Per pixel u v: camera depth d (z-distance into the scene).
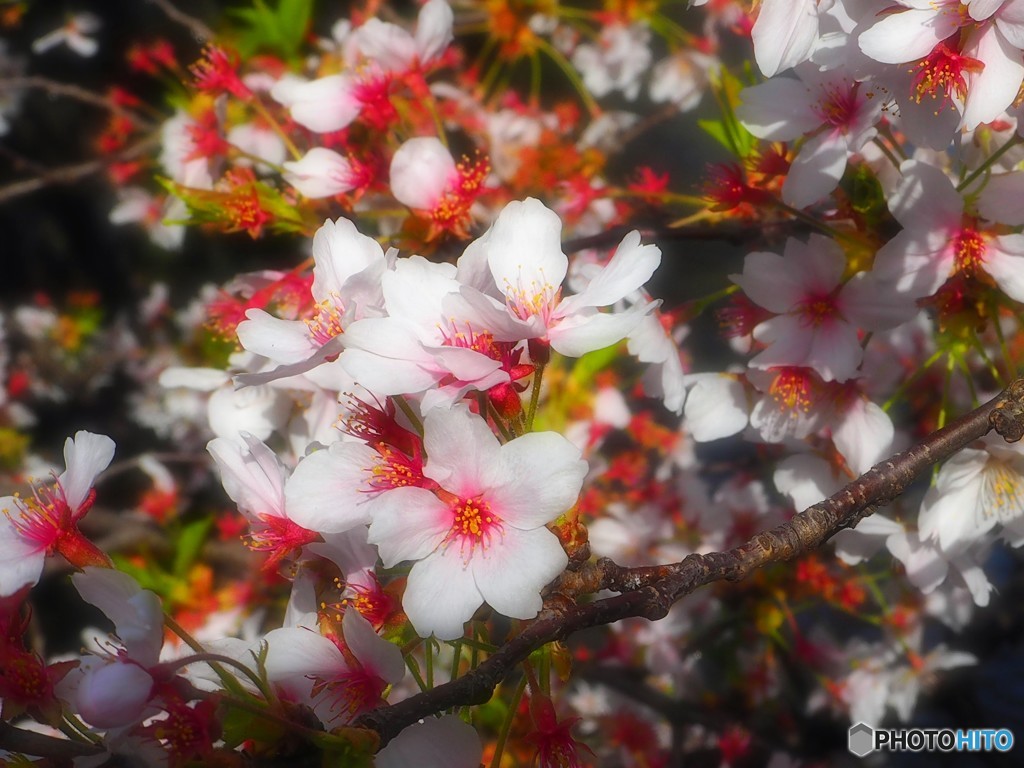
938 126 0.35
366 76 0.45
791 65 0.36
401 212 0.44
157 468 0.60
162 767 0.29
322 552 0.34
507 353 0.31
